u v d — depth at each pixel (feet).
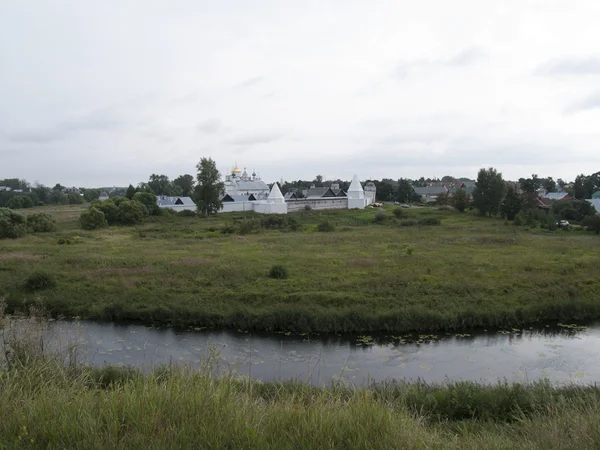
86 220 213.05
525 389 39.81
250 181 442.91
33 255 122.31
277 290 86.28
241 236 177.17
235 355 61.00
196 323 74.59
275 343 66.13
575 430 20.57
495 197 255.29
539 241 149.28
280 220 215.92
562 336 68.74
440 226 211.61
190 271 101.40
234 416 18.93
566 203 268.00
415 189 533.14
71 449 16.43
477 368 56.59
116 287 89.45
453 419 34.22
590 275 95.30
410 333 69.97
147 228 214.28
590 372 55.16
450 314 73.67
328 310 74.64
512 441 22.09
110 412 18.99
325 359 59.77
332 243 149.79
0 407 19.30
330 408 20.77
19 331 38.78
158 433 17.57
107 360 58.54
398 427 19.69
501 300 80.84
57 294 86.02
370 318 71.77
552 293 84.07
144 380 23.97
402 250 130.82
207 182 297.53
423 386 43.21
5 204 451.12
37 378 24.91
